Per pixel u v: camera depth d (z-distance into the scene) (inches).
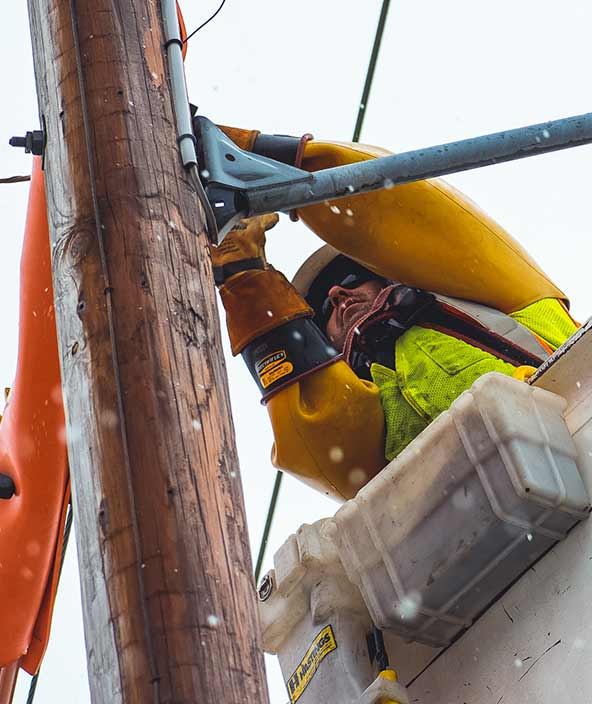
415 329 225.3
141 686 123.6
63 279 154.2
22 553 232.7
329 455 216.2
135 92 168.7
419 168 182.9
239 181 174.4
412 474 181.9
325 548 197.9
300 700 197.2
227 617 128.7
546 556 175.8
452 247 225.1
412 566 179.0
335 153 221.1
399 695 177.5
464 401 177.0
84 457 140.1
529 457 171.8
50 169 166.7
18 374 223.3
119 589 129.4
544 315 225.0
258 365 221.1
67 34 173.8
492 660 177.3
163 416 139.5
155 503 133.4
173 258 154.9
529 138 187.6
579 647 167.0
